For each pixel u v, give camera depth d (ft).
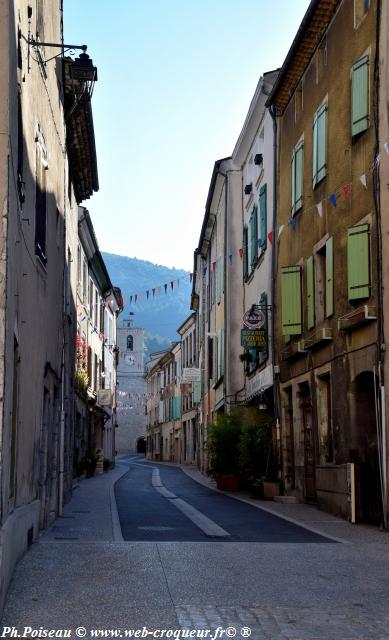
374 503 49.60
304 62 64.13
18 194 29.32
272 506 62.34
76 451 91.09
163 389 227.40
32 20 37.06
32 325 36.83
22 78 31.91
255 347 76.33
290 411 70.33
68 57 53.21
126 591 27.37
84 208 90.63
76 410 86.89
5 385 24.29
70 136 63.05
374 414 51.24
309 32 59.98
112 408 152.87
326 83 58.13
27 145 34.22
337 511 53.47
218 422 86.69
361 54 50.93
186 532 44.78
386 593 27.55
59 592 27.04
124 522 50.24
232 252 100.58
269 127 78.43
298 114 66.59
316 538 42.24
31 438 37.06
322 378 59.26
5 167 25.09
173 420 206.59
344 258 53.06
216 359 114.32
